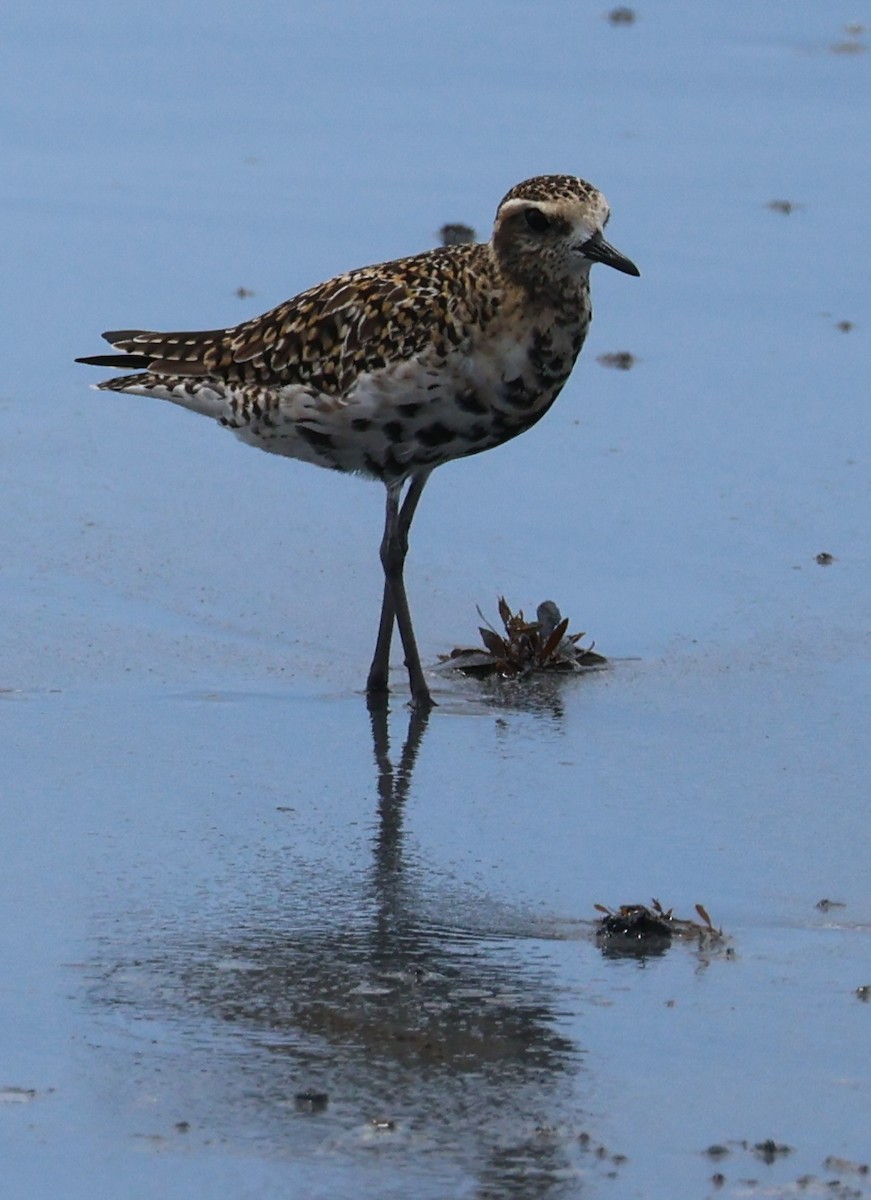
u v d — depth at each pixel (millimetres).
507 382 16047
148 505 19359
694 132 28844
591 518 19141
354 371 16047
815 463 20141
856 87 30672
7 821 13727
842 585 17750
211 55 31625
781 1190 9727
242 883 12914
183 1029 11109
